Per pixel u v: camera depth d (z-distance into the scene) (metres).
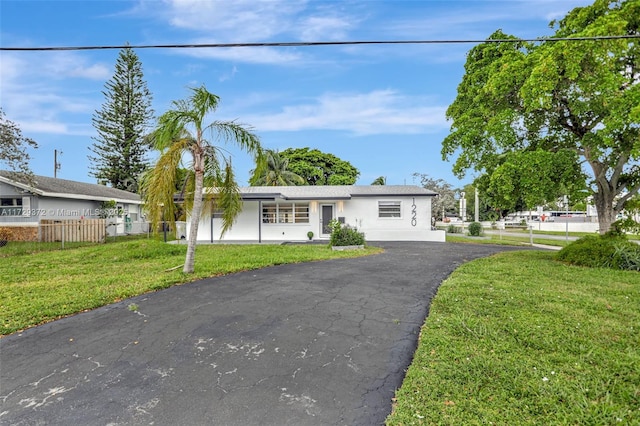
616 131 7.99
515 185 9.23
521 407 2.46
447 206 26.14
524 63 8.77
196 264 8.71
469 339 3.67
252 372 3.06
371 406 2.53
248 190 17.39
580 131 9.70
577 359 3.18
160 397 2.66
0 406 2.56
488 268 8.08
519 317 4.34
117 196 21.84
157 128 7.54
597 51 7.43
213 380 2.92
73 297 5.50
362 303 5.18
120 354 3.44
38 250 12.04
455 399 2.56
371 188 18.58
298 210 17.16
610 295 5.49
